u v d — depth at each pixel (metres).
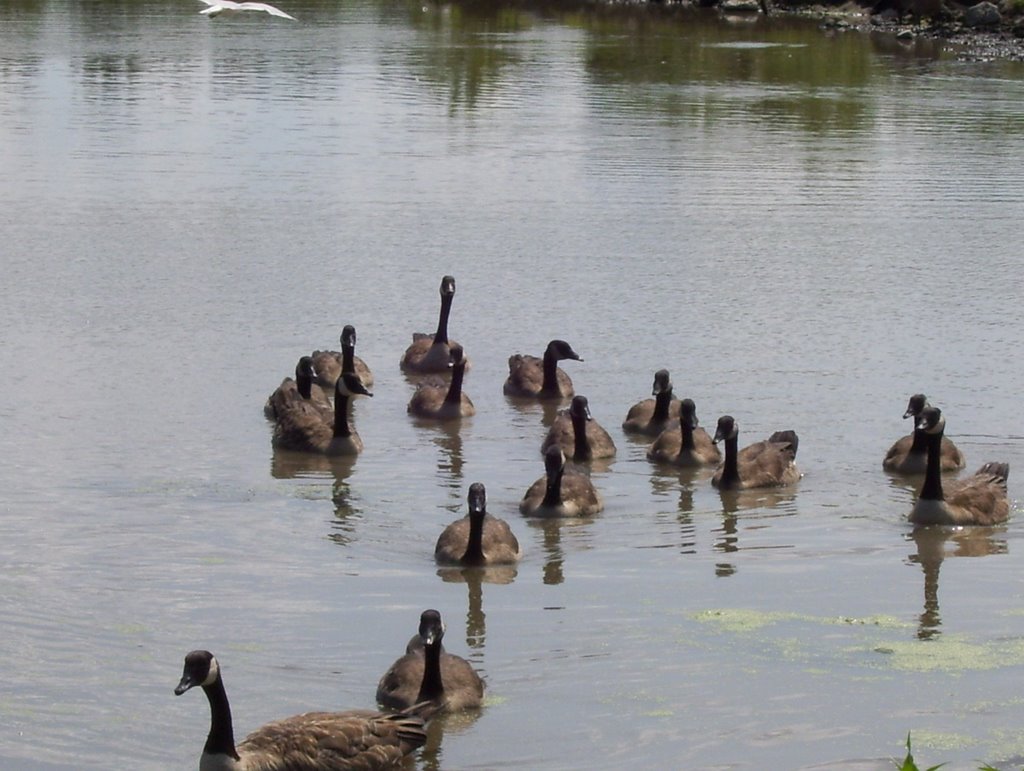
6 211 41.66
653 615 19.41
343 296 34.97
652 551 21.84
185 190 44.62
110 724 16.48
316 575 20.70
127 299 34.19
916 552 21.91
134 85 62.78
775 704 16.94
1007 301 34.94
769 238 40.47
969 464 25.58
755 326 32.97
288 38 77.75
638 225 41.59
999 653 18.33
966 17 82.75
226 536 22.08
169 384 29.08
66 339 31.41
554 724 16.48
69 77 64.38
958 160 50.91
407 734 15.91
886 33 82.94
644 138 53.88
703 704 16.94
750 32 82.94
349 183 45.94
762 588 20.39
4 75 64.38
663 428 27.31
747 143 53.31
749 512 23.55
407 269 37.09
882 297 35.19
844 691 17.27
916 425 25.22
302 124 55.25
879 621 19.28
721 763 15.62
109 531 22.09
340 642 18.55
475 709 16.83
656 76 67.44
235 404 28.19
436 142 52.44
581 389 29.55
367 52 73.19
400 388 30.09
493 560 21.09
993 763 15.58
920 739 16.12
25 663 17.80
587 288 35.75
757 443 25.45
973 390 29.03
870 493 24.38
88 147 50.53
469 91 62.91
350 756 15.54
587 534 22.56
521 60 71.38
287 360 30.69
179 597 19.83
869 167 49.62
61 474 24.38
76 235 39.41
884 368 30.28
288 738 15.52
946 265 37.94
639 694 17.19
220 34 78.50
